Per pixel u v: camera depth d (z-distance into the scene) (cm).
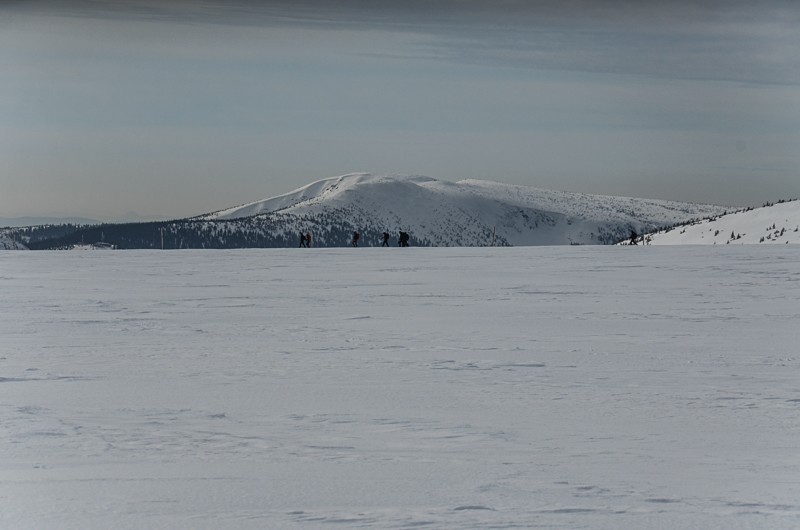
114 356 2306
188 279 5425
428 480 1133
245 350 2417
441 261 7256
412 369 2084
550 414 1576
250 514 984
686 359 2233
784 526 949
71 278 5528
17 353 2375
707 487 1105
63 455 1269
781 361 2194
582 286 4675
